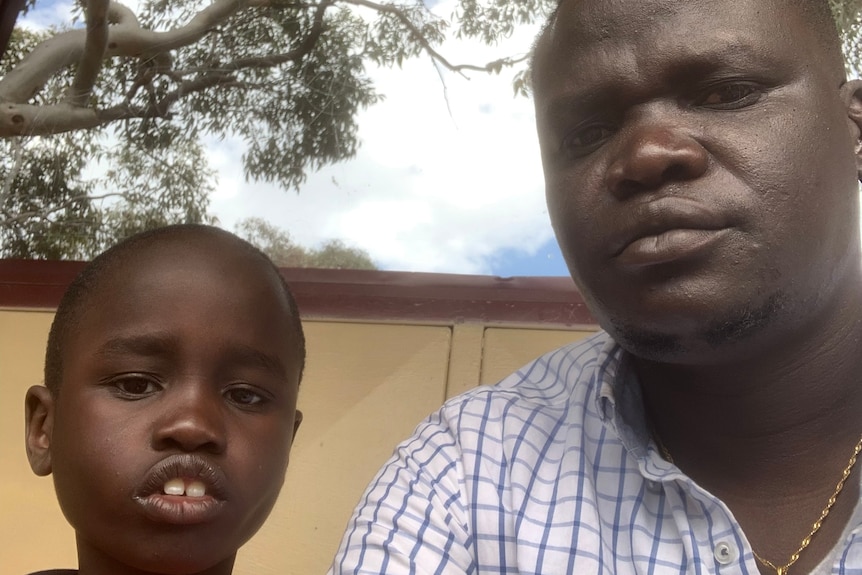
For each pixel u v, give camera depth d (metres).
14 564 1.46
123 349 0.91
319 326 1.71
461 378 1.58
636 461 0.84
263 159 2.51
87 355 0.93
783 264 0.70
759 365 0.77
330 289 1.78
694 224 0.70
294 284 1.80
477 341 1.64
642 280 0.72
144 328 0.91
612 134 0.80
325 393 1.60
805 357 0.77
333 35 2.49
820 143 0.73
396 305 1.74
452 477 0.91
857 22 1.18
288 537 1.43
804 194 0.71
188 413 0.88
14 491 1.55
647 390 0.90
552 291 1.69
